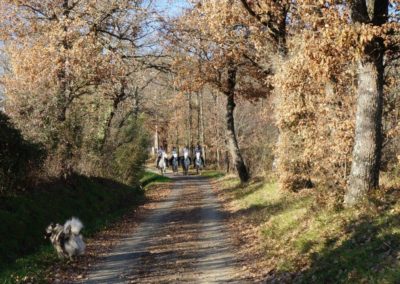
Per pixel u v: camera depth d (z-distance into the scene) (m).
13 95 19.91
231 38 23.05
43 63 22.11
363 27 10.64
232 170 49.44
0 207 14.63
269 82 19.91
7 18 24.03
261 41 21.77
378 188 12.06
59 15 24.50
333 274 8.46
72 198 20.05
